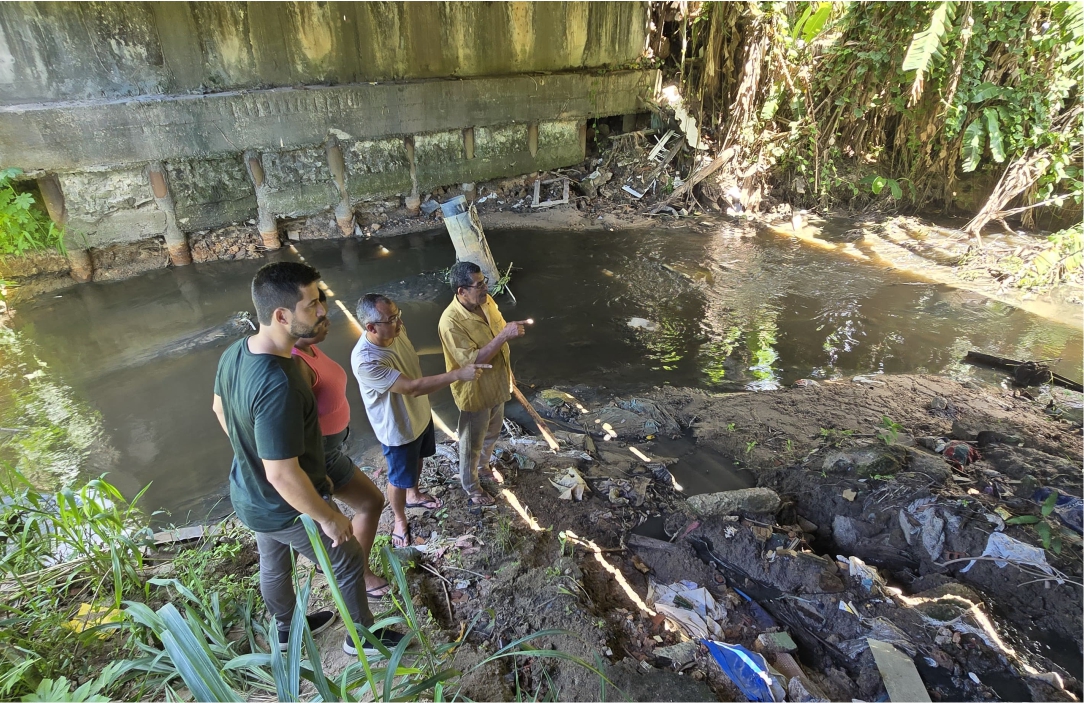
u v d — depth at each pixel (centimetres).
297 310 216
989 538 368
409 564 345
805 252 941
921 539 387
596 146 1266
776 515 411
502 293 795
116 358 638
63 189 770
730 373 613
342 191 976
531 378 602
